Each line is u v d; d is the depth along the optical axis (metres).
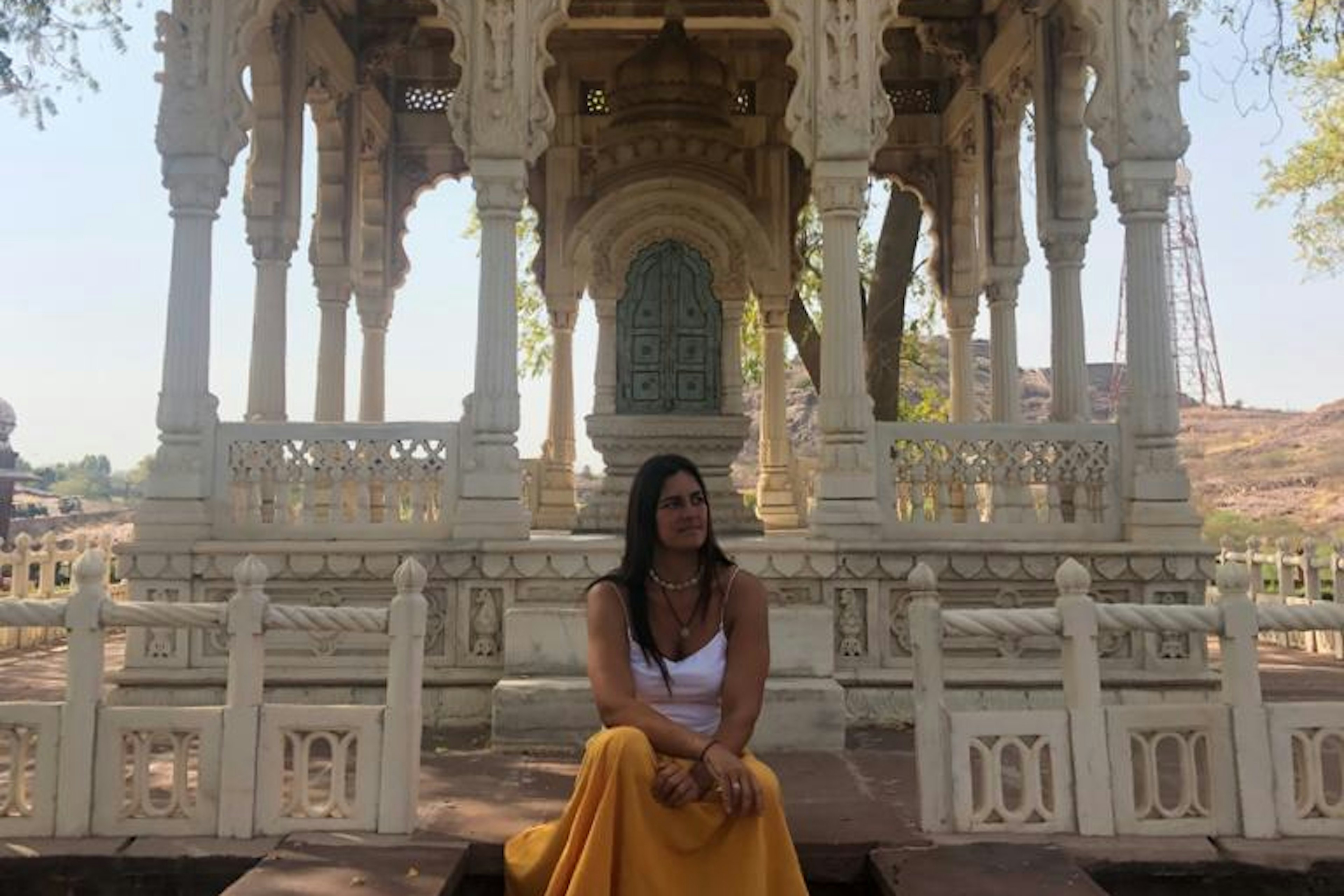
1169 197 7.36
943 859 3.84
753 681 3.43
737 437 10.13
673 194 10.41
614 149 10.43
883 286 12.73
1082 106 8.89
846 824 4.34
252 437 7.13
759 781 3.12
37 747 4.20
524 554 6.98
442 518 7.16
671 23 10.42
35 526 29.22
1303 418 41.50
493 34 7.27
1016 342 10.36
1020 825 4.16
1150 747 4.21
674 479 3.57
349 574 6.93
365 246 11.91
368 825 4.19
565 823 3.37
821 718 6.02
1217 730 4.20
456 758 5.84
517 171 7.22
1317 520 30.91
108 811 4.16
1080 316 8.88
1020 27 9.42
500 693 6.07
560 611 6.52
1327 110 16.72
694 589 3.57
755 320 19.16
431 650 6.95
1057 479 7.33
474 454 7.12
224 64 7.26
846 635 7.02
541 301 19.14
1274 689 8.09
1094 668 4.22
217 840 4.13
